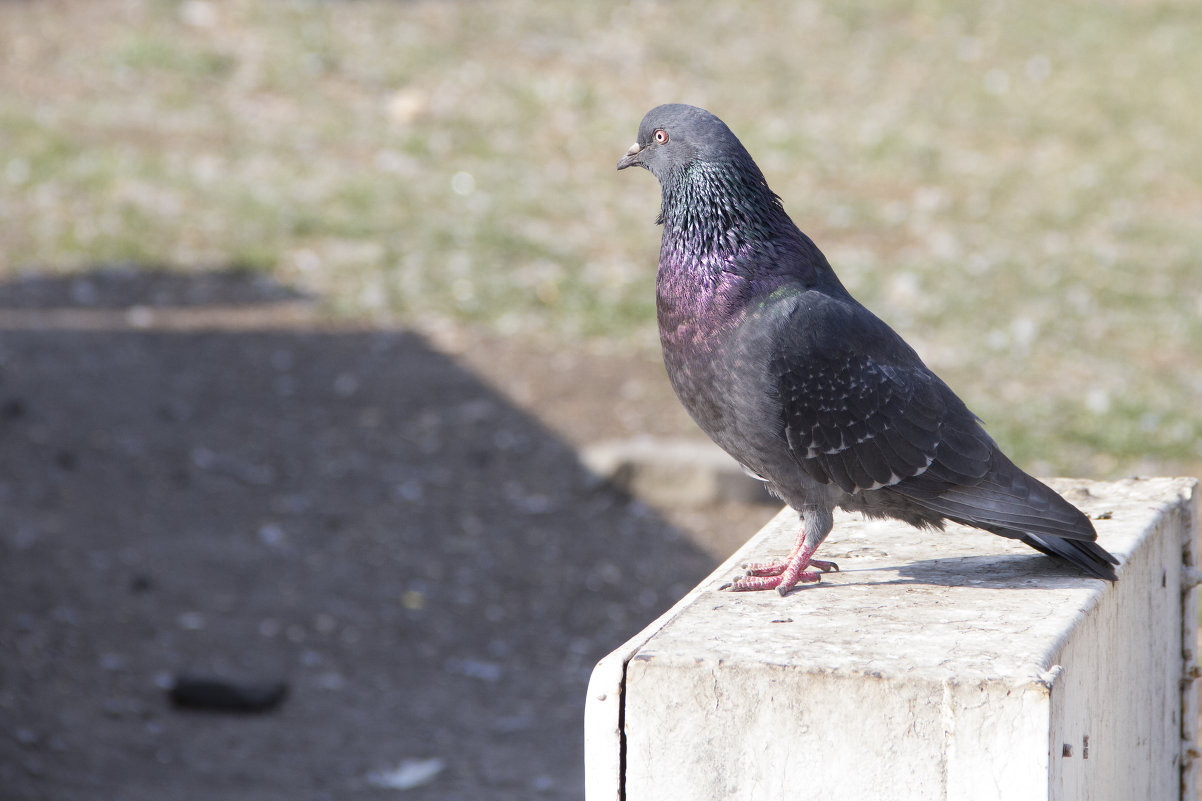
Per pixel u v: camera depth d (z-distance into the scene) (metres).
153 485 11.77
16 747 7.79
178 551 10.75
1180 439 13.06
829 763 3.72
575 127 23.11
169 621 9.73
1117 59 29.58
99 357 14.02
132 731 8.31
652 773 3.86
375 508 11.83
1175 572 5.39
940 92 26.91
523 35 26.91
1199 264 18.78
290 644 9.67
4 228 16.69
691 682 3.79
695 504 12.18
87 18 24.38
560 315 15.99
